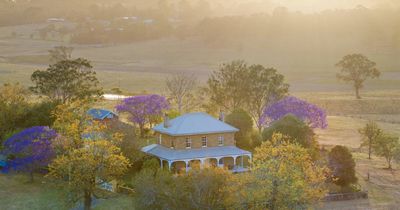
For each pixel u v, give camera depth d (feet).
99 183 214.90
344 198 237.04
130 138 250.37
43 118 296.10
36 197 223.30
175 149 256.11
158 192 185.98
